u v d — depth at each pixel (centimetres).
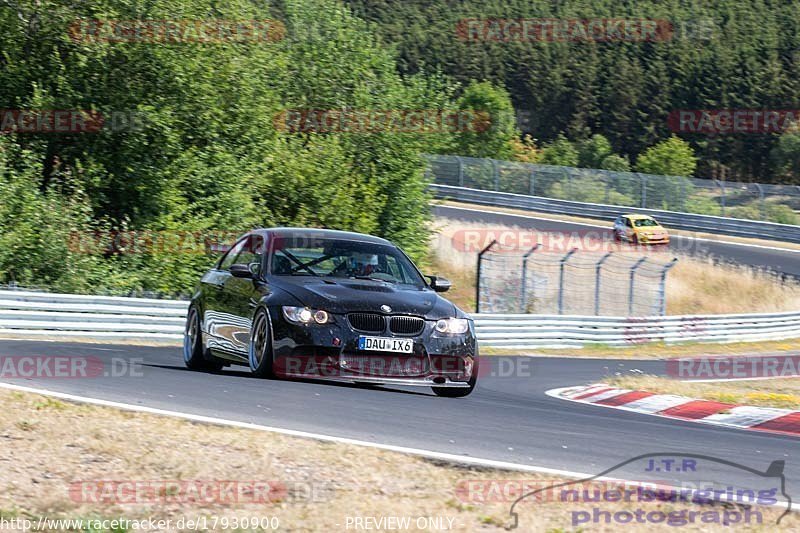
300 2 11962
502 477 2138
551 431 2858
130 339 5841
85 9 9031
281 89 11256
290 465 2120
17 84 9000
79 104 8956
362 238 3647
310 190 10031
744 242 15538
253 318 3284
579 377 5653
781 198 16762
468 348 3294
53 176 9025
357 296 3183
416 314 3194
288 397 2966
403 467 2166
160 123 8800
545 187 17688
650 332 9056
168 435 2312
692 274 13012
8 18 8894
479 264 8788
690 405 4266
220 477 2022
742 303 12588
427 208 12031
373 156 11462
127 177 9006
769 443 3056
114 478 1978
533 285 11494
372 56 11906
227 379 3322
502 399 3741
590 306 11306
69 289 7831
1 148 8194
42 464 2028
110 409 2566
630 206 17150
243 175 9462
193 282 8700
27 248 7781
